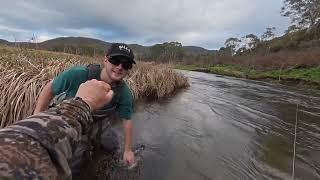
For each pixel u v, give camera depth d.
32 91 1.45
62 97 1.00
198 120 2.04
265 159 1.38
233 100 3.29
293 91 5.11
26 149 0.17
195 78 6.78
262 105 3.05
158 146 1.40
